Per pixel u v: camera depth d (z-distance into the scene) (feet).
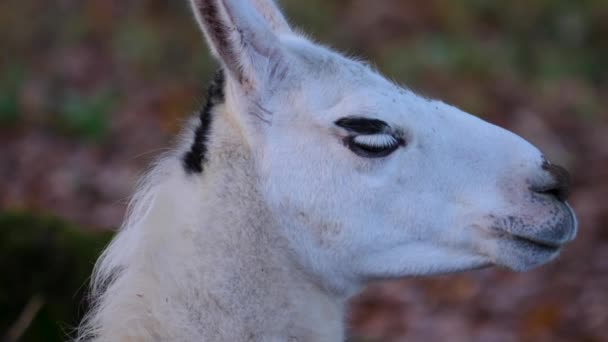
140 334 43.09
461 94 136.46
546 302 94.22
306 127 45.09
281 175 44.83
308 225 45.11
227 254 44.01
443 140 45.93
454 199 45.73
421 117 46.06
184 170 45.24
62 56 146.00
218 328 43.65
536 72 154.61
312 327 45.52
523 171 45.85
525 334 89.56
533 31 163.63
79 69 142.20
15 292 65.41
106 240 67.46
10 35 148.77
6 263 65.87
